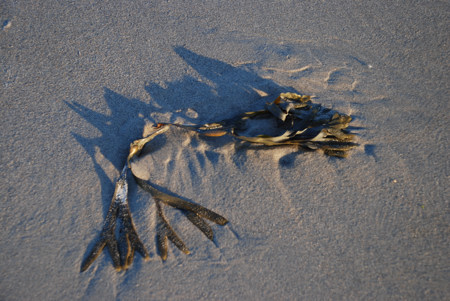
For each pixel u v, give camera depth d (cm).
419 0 99
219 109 83
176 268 72
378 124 82
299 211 76
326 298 71
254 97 84
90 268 72
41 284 71
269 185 77
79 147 79
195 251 73
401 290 71
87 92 84
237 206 76
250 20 94
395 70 89
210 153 79
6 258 72
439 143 81
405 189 78
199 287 71
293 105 81
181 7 94
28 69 86
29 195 76
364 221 75
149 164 78
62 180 77
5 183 77
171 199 76
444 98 86
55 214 75
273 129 80
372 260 73
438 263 73
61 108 83
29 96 83
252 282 72
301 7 97
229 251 73
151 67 87
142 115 82
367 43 92
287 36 92
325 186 77
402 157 80
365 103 84
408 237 74
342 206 76
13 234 74
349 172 78
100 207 76
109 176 78
